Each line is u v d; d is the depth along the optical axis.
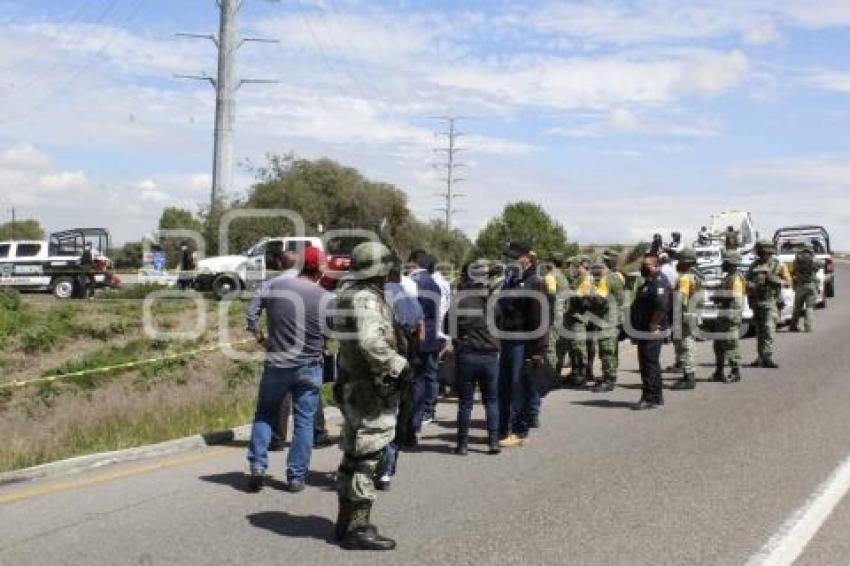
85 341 20.77
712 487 7.87
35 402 15.42
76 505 7.20
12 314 22.09
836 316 25.48
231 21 42.81
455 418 11.45
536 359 9.59
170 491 7.67
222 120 43.09
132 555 6.04
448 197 83.12
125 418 11.34
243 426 10.20
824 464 8.68
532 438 10.06
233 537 6.45
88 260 32.84
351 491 6.23
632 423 10.93
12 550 6.11
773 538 6.48
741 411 11.58
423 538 6.48
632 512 7.12
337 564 5.93
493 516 7.02
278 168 53.00
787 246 30.73
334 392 6.45
